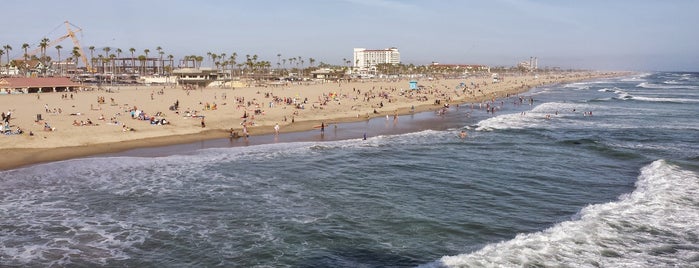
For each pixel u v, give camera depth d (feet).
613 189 93.09
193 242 66.33
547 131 172.96
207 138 152.76
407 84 503.61
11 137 131.34
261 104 247.29
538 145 142.82
